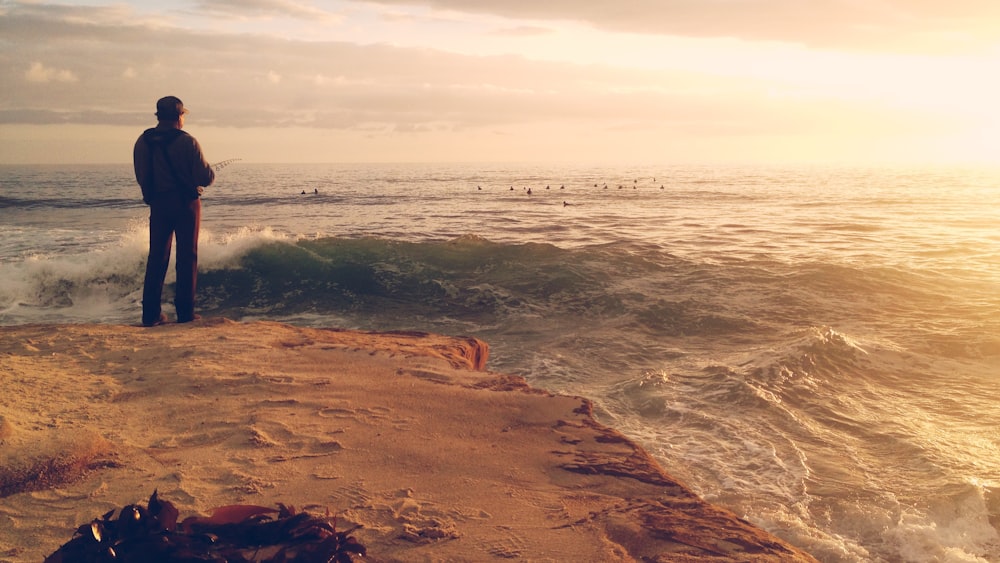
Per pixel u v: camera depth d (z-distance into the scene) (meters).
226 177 90.56
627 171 131.00
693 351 9.82
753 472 5.82
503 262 14.53
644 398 7.69
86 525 2.64
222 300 13.12
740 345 10.06
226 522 2.86
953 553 4.70
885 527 5.00
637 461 3.91
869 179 83.00
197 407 4.57
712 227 25.12
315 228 26.66
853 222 26.84
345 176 96.44
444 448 3.98
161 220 7.70
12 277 13.30
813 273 13.34
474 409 4.60
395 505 3.29
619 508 3.34
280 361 5.64
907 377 8.60
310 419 4.38
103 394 4.78
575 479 3.67
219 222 29.52
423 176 97.44
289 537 2.77
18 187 59.84
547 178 89.69
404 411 4.54
